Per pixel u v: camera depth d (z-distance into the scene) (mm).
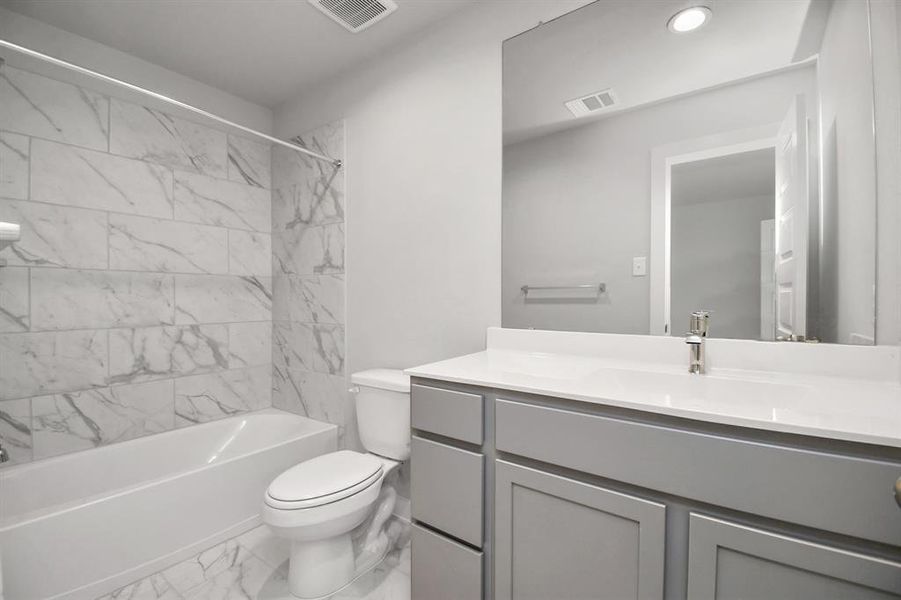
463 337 1733
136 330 2027
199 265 2264
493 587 1057
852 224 1015
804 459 667
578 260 1451
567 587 933
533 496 976
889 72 961
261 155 2551
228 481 1783
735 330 1180
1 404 1656
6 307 1670
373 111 2031
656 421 816
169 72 2148
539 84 1521
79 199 1846
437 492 1150
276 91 2373
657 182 1302
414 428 1216
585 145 1434
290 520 1287
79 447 1844
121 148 1976
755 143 1148
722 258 1199
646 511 812
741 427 728
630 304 1355
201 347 2271
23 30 1707
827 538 667
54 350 1783
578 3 1438
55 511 1346
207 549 1702
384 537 1694
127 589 1454
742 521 733
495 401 1032
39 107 1739
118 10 1689
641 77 1329
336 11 1707
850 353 999
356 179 2117
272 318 2586
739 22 1171
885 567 615
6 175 1662
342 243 2180
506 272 1607
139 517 1518
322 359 2303
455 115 1729
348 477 1450
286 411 2502
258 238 2537
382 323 2021
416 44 1853
